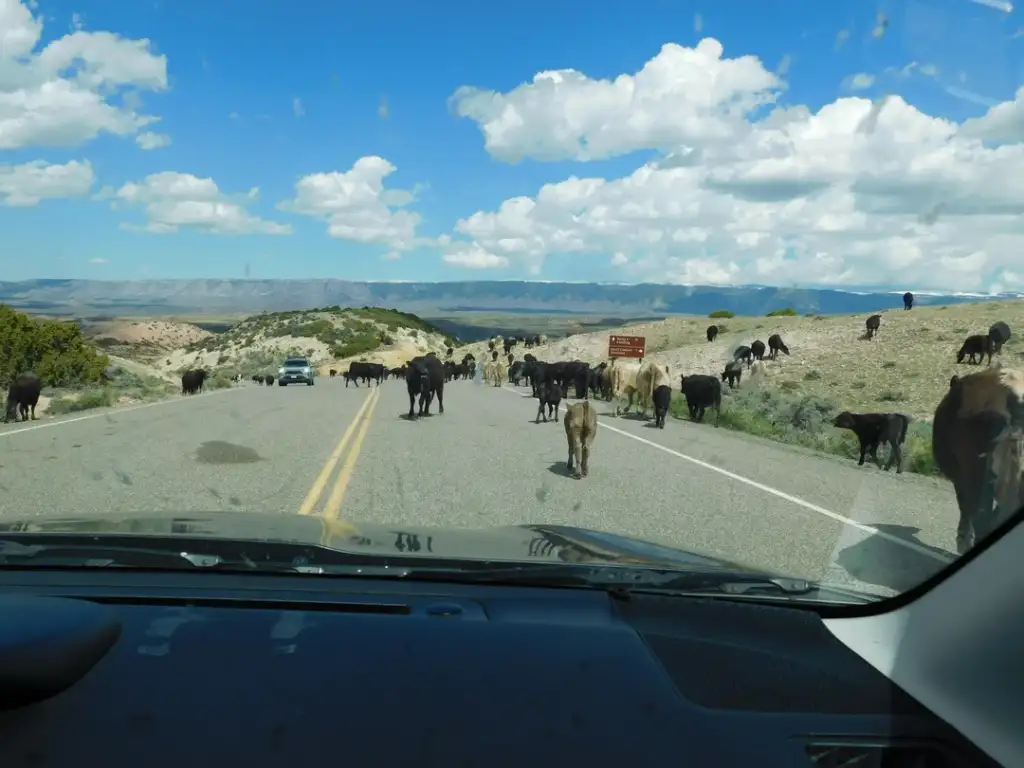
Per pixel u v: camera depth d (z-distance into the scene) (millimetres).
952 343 40062
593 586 2764
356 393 33938
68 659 1796
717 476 11906
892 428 13312
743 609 2711
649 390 22375
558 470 12062
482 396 31516
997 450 5848
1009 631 2027
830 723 1972
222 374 54844
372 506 9023
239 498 9336
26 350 32844
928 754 1937
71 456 12688
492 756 1753
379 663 2084
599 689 2033
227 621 2279
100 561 2652
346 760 1699
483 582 2750
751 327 59219
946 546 7453
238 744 1724
